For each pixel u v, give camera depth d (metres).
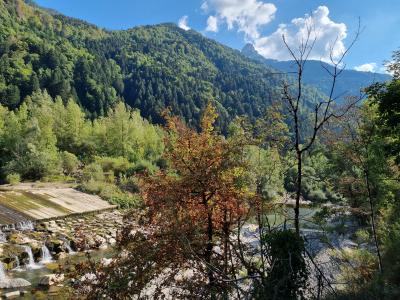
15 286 14.28
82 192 35.91
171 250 8.56
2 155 49.75
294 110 7.60
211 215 9.52
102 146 59.47
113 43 199.00
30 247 18.56
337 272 8.92
